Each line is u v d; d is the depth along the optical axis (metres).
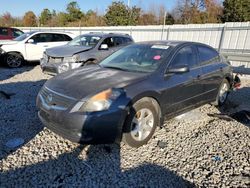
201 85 4.64
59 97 3.37
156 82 3.73
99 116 3.13
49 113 3.42
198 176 3.02
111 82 3.50
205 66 4.84
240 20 26.30
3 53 10.23
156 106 3.79
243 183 2.91
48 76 8.73
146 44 4.70
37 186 2.76
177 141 3.88
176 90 4.01
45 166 3.12
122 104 3.26
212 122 4.70
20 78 8.33
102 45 7.84
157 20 35.66
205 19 31.31
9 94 6.15
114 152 3.49
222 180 2.96
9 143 3.63
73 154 3.42
